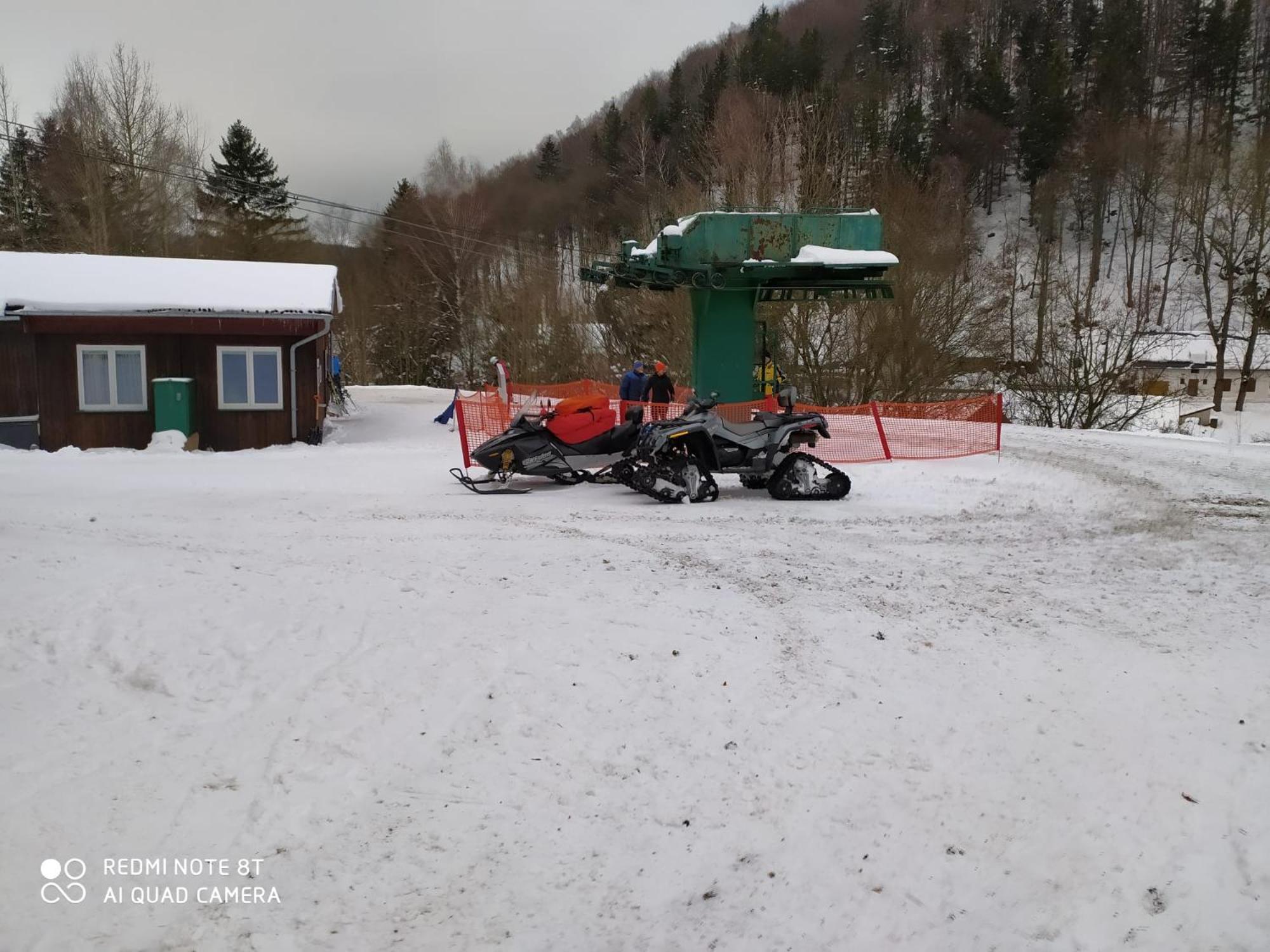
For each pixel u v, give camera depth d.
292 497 10.84
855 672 5.31
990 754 4.41
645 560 7.64
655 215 36.41
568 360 41.41
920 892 3.50
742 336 17.84
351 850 3.65
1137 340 29.62
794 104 33.69
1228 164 41.28
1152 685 5.07
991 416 17.20
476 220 55.00
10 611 5.56
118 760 4.15
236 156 56.34
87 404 18.42
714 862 3.67
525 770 4.25
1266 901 3.33
